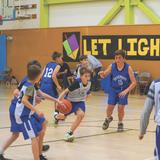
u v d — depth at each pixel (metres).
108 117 9.46
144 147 7.70
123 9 19.61
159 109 4.28
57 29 21.20
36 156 6.06
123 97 9.18
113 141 8.24
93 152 7.27
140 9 19.14
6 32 23.39
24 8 23.14
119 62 9.11
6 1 23.81
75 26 20.81
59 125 10.03
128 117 11.45
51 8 22.23
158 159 4.22
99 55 19.70
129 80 9.21
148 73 18.03
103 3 20.16
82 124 10.23
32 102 6.16
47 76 9.90
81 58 9.23
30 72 6.08
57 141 8.16
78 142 8.12
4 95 17.27
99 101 15.46
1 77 23.12
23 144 7.80
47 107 13.52
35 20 22.73
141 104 14.62
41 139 6.42
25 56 22.61
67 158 6.81
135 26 18.61
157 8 18.69
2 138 8.34
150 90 4.39
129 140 8.34
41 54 21.92
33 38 22.23
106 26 19.47
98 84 19.12
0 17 23.91
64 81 16.86
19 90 6.19
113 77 9.26
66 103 8.14
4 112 12.29
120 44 19.06
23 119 6.11
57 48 21.23
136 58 18.64
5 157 6.80
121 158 6.83
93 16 20.55
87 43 20.09
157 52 18.03
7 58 23.42
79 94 8.17
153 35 18.12
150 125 10.06
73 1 21.14
